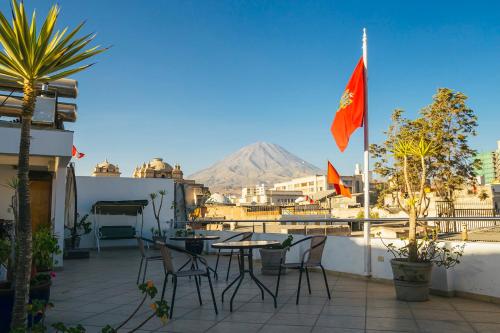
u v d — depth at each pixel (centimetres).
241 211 3800
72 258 1433
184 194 2289
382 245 852
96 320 591
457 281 704
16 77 400
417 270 668
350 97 927
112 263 1306
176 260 1372
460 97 3109
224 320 579
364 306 645
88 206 1953
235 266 1201
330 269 980
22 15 371
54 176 1240
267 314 608
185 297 741
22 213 384
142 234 2025
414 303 659
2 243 597
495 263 653
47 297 593
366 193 896
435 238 726
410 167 3042
